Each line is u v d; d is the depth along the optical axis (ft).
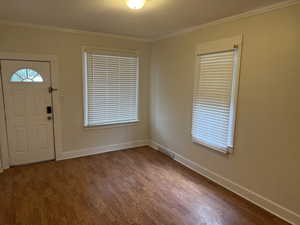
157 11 8.38
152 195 8.87
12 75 10.72
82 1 7.47
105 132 13.96
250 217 7.52
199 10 8.14
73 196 8.68
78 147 13.09
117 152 14.16
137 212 7.71
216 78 9.61
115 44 13.28
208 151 10.45
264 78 7.69
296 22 6.66
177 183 9.96
